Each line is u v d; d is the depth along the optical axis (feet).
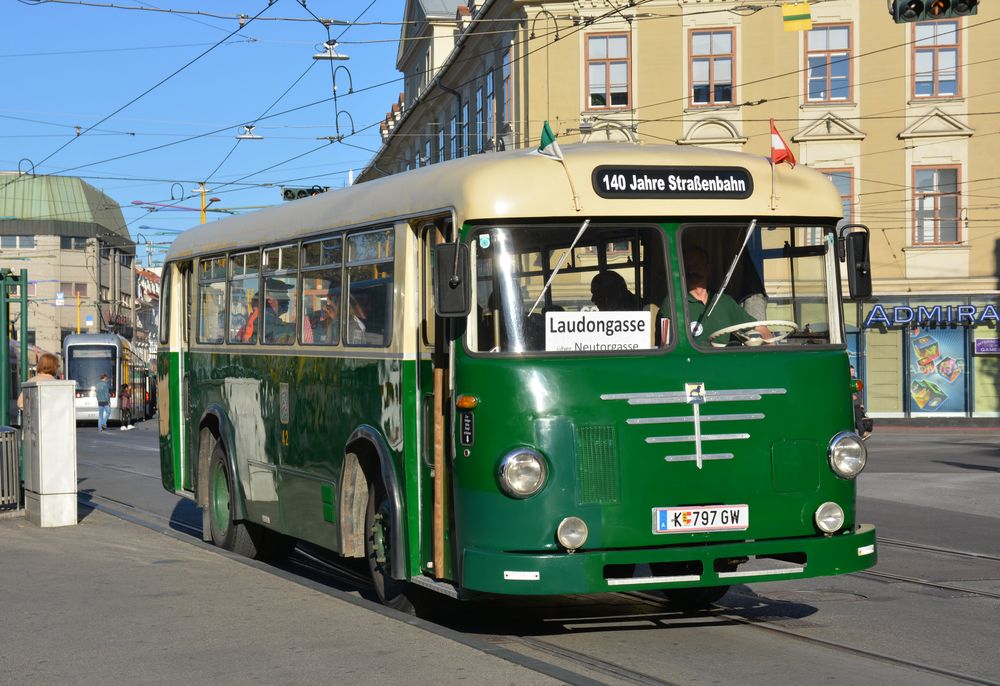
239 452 39.06
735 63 116.37
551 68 115.96
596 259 25.40
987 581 34.65
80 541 39.75
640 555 24.39
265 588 30.73
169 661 23.25
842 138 119.34
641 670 23.58
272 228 36.60
